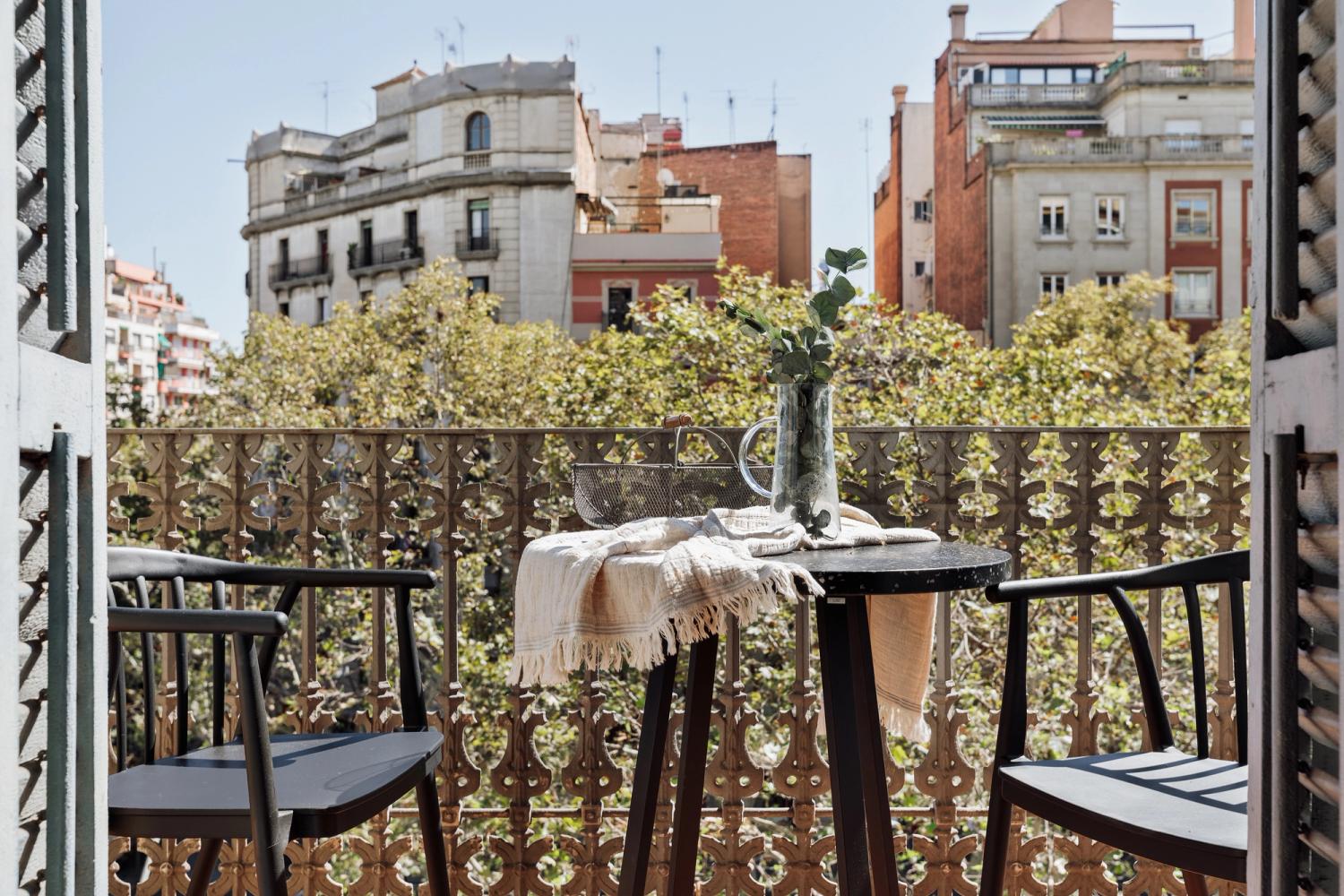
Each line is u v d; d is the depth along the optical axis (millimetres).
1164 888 2561
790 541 2008
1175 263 33844
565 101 36594
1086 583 2014
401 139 43031
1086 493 2566
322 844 2588
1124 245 33906
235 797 1751
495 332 24781
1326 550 1072
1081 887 2584
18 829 1080
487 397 23266
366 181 41156
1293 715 1130
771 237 43312
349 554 7891
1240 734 2016
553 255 36125
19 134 1104
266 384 23531
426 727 2199
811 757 2621
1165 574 2059
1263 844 1181
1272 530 1156
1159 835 1622
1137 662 2062
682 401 9531
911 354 9461
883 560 1911
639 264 35719
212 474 11656
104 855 1254
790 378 2119
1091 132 38156
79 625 1206
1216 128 36156
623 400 10008
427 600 9141
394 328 24594
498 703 8680
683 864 2086
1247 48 36219
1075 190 34000
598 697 2641
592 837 2627
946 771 2617
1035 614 6527
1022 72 42219
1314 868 1119
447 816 2609
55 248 1160
